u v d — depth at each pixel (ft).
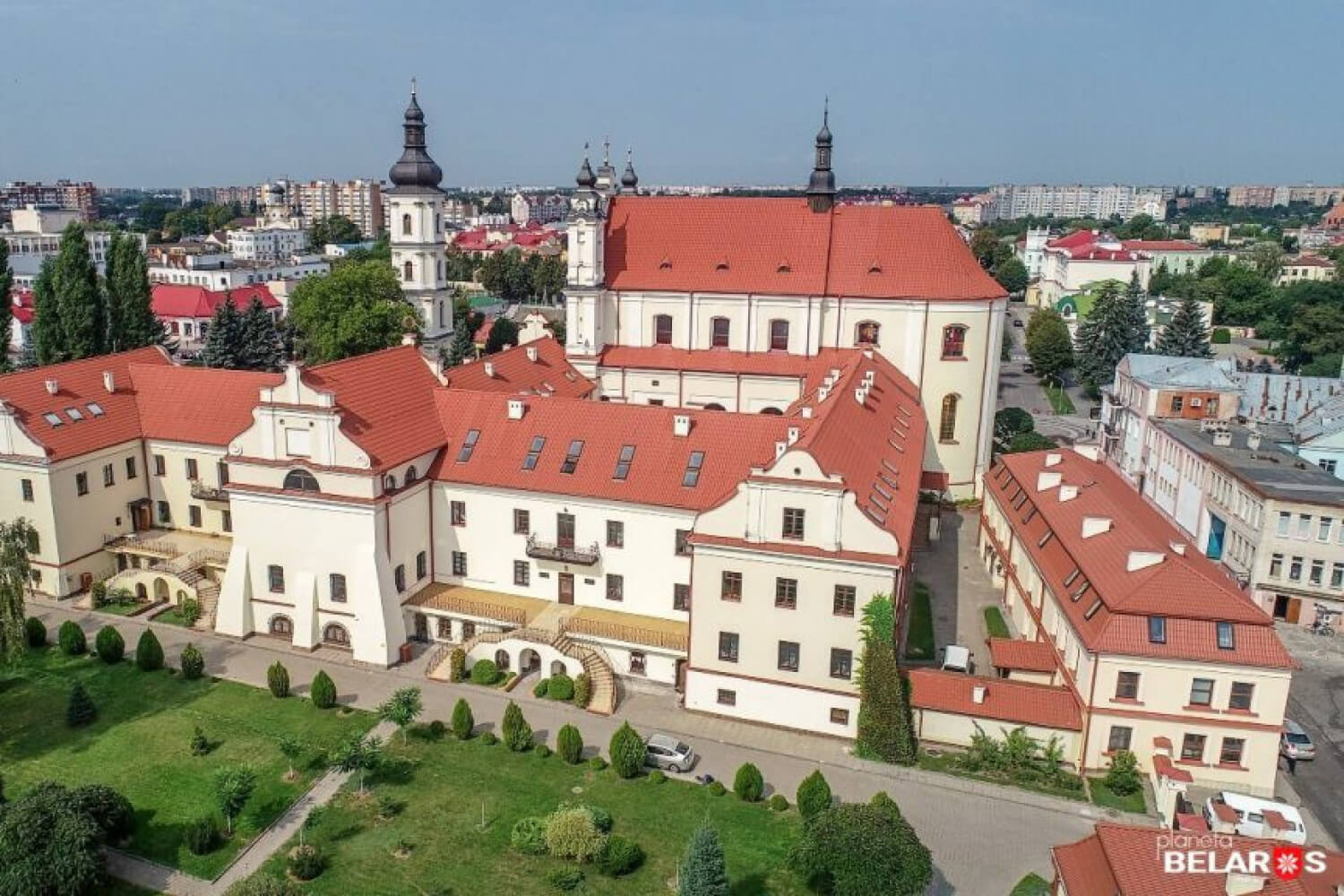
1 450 229.66
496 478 216.74
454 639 217.36
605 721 189.37
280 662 203.62
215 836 151.23
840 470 185.88
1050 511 225.76
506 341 552.00
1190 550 193.98
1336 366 499.51
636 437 217.15
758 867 147.13
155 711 188.75
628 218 341.00
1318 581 240.94
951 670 201.98
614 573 211.82
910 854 126.00
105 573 244.83
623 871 145.89
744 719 190.29
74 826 138.00
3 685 197.26
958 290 308.60
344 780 167.84
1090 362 525.75
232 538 230.48
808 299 313.53
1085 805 165.99
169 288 584.81
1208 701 168.96
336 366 217.97
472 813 159.94
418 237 374.84
